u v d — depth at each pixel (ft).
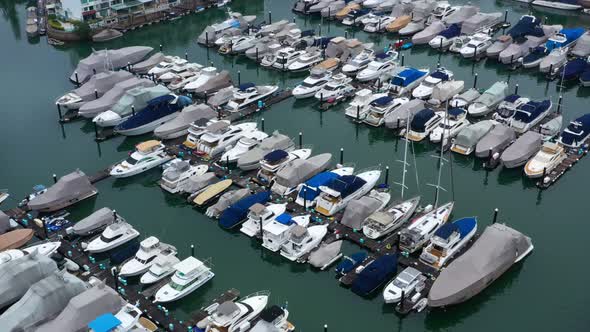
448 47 344.28
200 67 306.35
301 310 161.48
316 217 194.70
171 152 236.84
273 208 197.36
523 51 317.83
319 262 174.40
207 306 162.61
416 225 181.57
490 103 258.98
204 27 399.65
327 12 396.16
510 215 198.18
